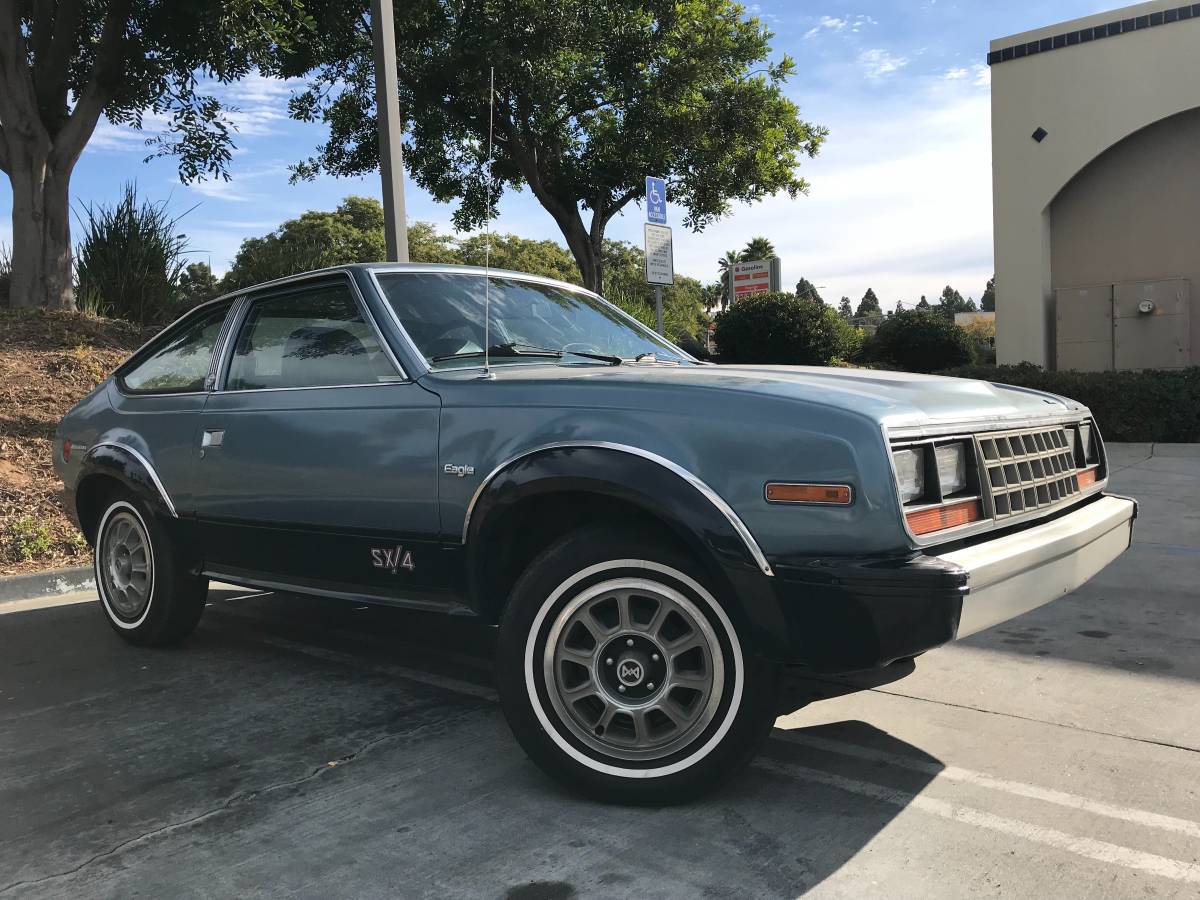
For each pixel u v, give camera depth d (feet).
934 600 7.39
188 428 12.93
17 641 14.90
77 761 10.03
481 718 11.22
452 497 9.70
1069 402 11.41
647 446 8.38
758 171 63.72
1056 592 9.09
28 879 7.60
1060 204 45.83
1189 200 42.55
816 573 7.64
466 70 52.42
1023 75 45.03
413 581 10.25
